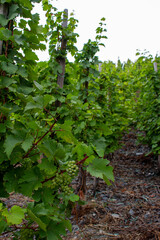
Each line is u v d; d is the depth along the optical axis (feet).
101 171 3.87
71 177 4.50
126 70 32.71
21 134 4.04
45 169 4.06
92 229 9.72
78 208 10.98
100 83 14.92
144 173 17.78
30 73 4.79
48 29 9.58
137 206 11.94
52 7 8.96
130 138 27.55
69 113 8.27
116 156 22.48
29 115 5.16
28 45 4.93
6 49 4.44
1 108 3.83
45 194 4.33
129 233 9.23
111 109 17.46
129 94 24.95
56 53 9.23
